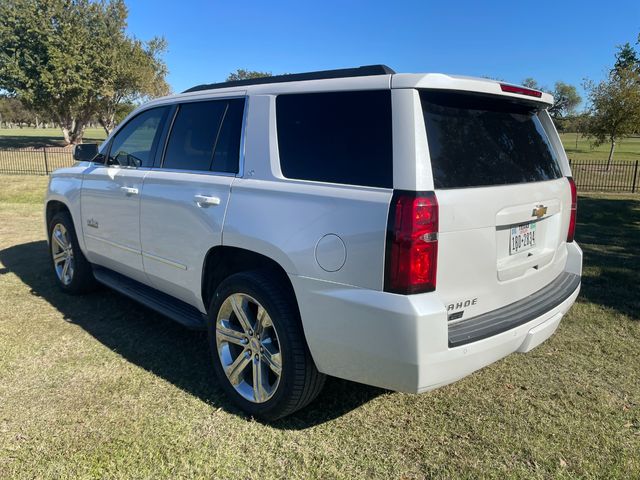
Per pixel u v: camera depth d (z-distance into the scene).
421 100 2.48
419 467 2.67
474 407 3.23
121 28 36.44
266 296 2.86
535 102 3.11
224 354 3.22
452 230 2.43
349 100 2.71
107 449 2.74
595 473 2.64
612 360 3.88
